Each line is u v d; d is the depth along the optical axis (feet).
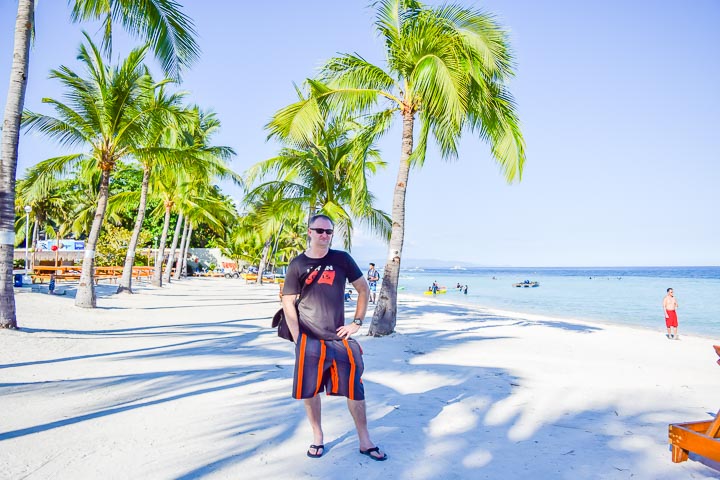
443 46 31.63
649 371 23.54
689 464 11.14
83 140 45.98
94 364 21.57
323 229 11.19
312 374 10.82
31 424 13.12
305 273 11.26
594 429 13.74
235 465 10.57
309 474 10.16
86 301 44.57
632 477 10.38
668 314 41.14
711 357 30.17
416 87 30.48
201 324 37.91
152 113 48.67
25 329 29.07
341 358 11.03
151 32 32.96
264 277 149.28
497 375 21.20
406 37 33.60
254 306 57.00
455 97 29.04
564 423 14.25
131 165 129.80
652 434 13.37
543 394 17.90
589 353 29.60
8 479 9.58
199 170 55.11
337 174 53.62
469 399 16.89
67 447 11.47
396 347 28.84
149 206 153.17
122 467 10.35
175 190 86.38
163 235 91.09
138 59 45.50
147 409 14.78
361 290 11.62
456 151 37.96
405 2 34.32
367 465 10.71
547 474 10.48
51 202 142.00
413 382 19.52
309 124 32.42
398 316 52.75
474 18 32.22
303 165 51.08
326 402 16.05
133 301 57.67
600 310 83.92
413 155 40.06
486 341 33.14
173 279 126.21
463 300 111.75
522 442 12.52
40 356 22.79
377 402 16.24
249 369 20.98
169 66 34.60
